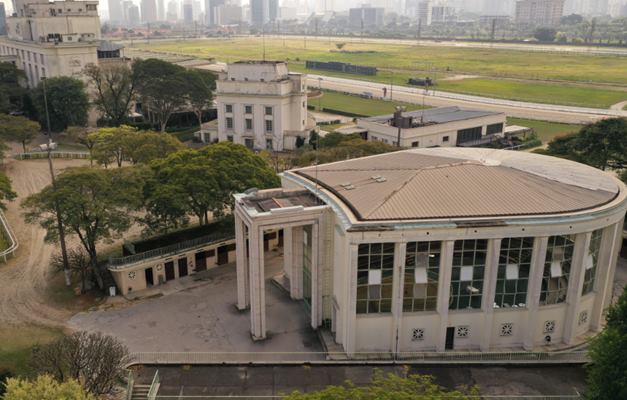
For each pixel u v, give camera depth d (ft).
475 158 236.02
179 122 611.06
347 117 651.66
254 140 504.02
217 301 235.61
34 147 495.00
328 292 210.18
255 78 492.54
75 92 538.88
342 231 186.70
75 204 230.07
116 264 237.04
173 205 243.60
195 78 559.79
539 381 177.58
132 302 234.79
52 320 220.64
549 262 191.01
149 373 182.19
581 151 344.69
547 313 196.24
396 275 184.44
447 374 180.55
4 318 222.28
